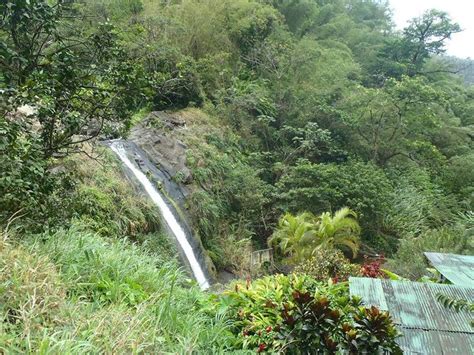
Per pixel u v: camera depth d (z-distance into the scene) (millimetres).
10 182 3160
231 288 5277
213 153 12117
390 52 25609
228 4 16625
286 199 12391
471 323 3049
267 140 15398
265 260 10664
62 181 4383
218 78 15211
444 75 29688
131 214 7355
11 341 2238
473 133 19609
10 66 3859
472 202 14734
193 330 3230
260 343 3541
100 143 9031
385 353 2965
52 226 3809
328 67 17656
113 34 4320
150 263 4551
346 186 12289
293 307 3314
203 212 10414
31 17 3727
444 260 5477
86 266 3609
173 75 11977
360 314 3104
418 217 13000
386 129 16234
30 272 2848
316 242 10453
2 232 3328
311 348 3074
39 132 4195
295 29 23703
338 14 29953
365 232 12391
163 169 10367
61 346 2252
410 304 3551
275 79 17062
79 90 4055
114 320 2785
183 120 12703
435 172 16484
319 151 15062
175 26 13758
